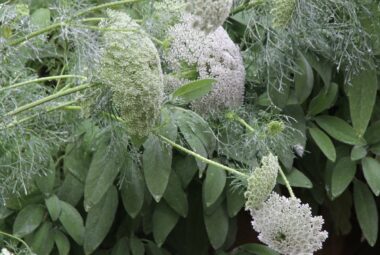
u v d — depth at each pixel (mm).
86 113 974
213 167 1109
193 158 1141
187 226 1195
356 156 1152
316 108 1191
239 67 1119
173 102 1029
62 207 1122
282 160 1137
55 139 1112
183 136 1135
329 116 1194
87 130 1132
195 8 878
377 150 1172
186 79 1090
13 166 1087
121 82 902
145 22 1062
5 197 1102
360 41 1159
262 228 951
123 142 1056
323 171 1236
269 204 954
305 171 1242
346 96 1236
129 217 1174
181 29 1090
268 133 1067
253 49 1157
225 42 1108
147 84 904
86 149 1129
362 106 1169
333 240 1335
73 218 1119
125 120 925
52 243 1121
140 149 1141
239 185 1062
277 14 1033
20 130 1028
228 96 1115
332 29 1144
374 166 1148
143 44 905
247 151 1112
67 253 1118
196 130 1090
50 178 1126
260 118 1153
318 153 1228
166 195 1126
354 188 1191
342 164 1170
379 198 1307
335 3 1124
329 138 1179
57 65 1229
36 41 1062
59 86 1186
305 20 1109
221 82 1102
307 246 944
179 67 1094
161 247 1183
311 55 1188
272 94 1165
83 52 963
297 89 1166
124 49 900
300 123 1180
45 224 1128
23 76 1108
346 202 1278
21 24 1039
